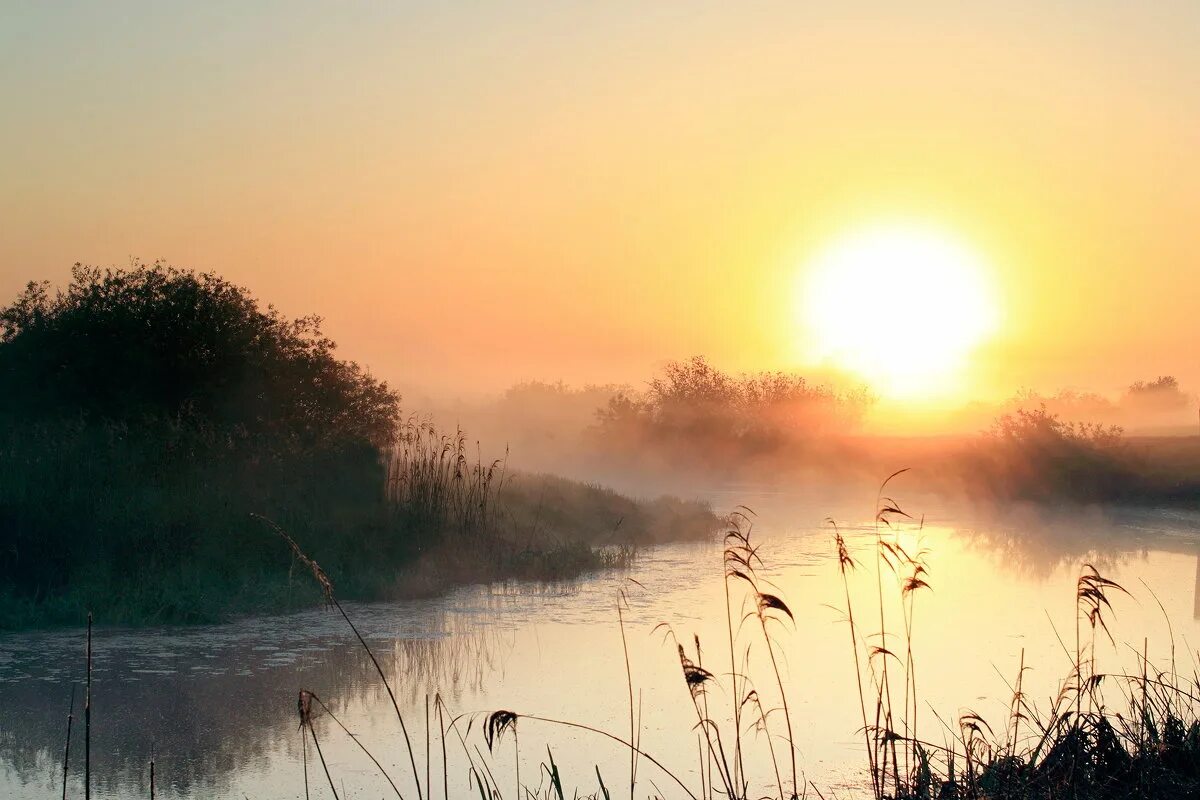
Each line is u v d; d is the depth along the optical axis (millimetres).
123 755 10320
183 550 18953
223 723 11328
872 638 15367
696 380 63219
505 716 5656
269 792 9281
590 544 26062
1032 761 7078
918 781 7195
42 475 20500
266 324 26609
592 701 12109
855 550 25875
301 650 14797
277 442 24969
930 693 12172
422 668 13750
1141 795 6672
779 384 65250
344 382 26953
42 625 16156
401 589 18828
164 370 24750
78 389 24312
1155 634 15531
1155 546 27188
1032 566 23266
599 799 8828
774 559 24250
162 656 14359
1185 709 9195
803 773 9398
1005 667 13438
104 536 18859
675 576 21672
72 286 25938
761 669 13539
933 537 29062
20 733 11008
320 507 22328
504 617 17188
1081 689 7516
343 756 10273
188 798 9164
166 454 22453
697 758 10062
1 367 24797
